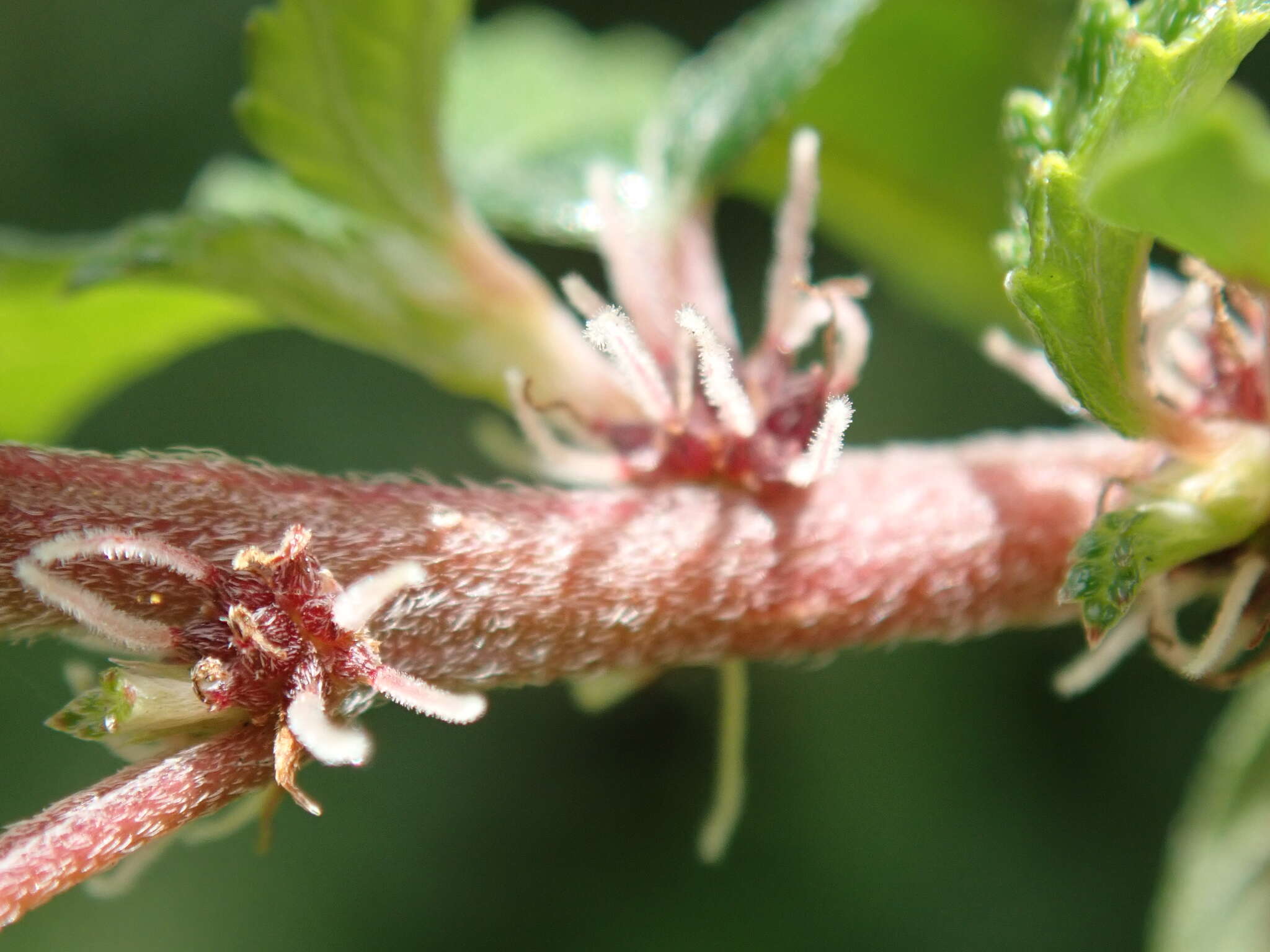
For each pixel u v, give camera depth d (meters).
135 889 0.08
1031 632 0.08
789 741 0.08
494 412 0.09
